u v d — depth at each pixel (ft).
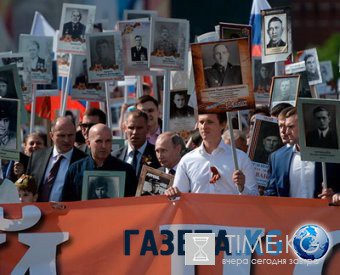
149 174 56.13
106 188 56.54
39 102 90.63
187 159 54.60
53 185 63.67
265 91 78.18
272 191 55.11
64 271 52.42
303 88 76.23
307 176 53.93
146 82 101.40
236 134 62.95
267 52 71.41
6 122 55.47
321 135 50.93
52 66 82.02
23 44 78.13
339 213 51.34
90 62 73.56
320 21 386.52
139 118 64.54
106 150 57.62
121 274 52.31
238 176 52.11
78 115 90.07
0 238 52.44
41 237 52.49
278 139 62.28
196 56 52.75
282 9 70.90
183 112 74.08
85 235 52.44
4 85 57.93
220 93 52.75
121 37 73.82
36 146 72.33
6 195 54.34
